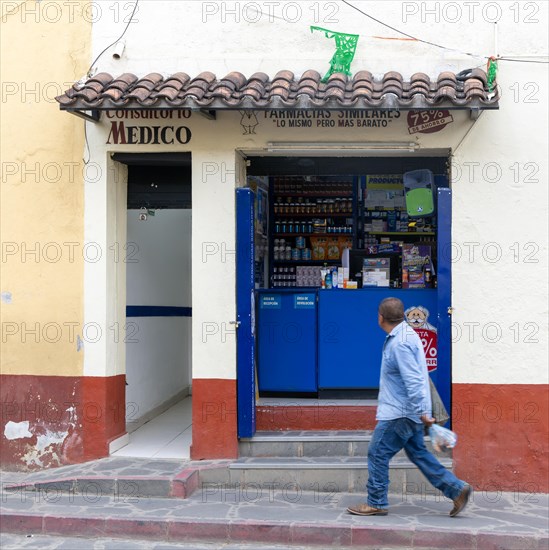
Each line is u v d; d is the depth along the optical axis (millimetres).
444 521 6090
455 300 7027
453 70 7133
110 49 7410
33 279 7477
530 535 5758
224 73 7324
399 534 5859
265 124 7188
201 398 7230
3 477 7277
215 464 7035
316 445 7172
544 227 6973
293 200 10164
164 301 9750
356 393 7934
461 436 6984
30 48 7547
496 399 6977
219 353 7211
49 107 7492
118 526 6133
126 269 8312
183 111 7254
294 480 6883
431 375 7648
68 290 7414
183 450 7629
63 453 7383
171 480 6668
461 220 7035
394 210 10102
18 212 7516
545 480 6922
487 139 7023
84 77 7449
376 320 7883
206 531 6035
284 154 7488
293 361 7977
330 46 7254
